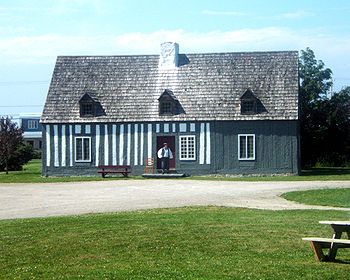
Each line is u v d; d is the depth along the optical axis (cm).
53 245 1522
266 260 1309
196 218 1900
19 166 5944
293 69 4862
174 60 5006
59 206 2544
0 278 1233
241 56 5000
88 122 4781
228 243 1485
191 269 1240
